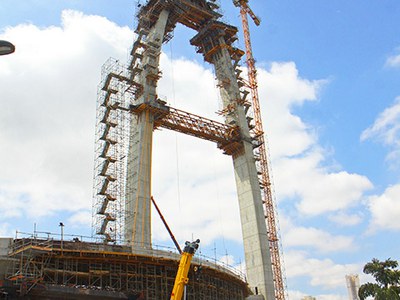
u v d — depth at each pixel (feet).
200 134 279.90
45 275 158.20
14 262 150.10
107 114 242.17
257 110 358.43
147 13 278.05
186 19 305.12
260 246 265.95
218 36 309.42
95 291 149.79
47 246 157.17
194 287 187.83
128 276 172.65
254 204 277.23
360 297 214.07
